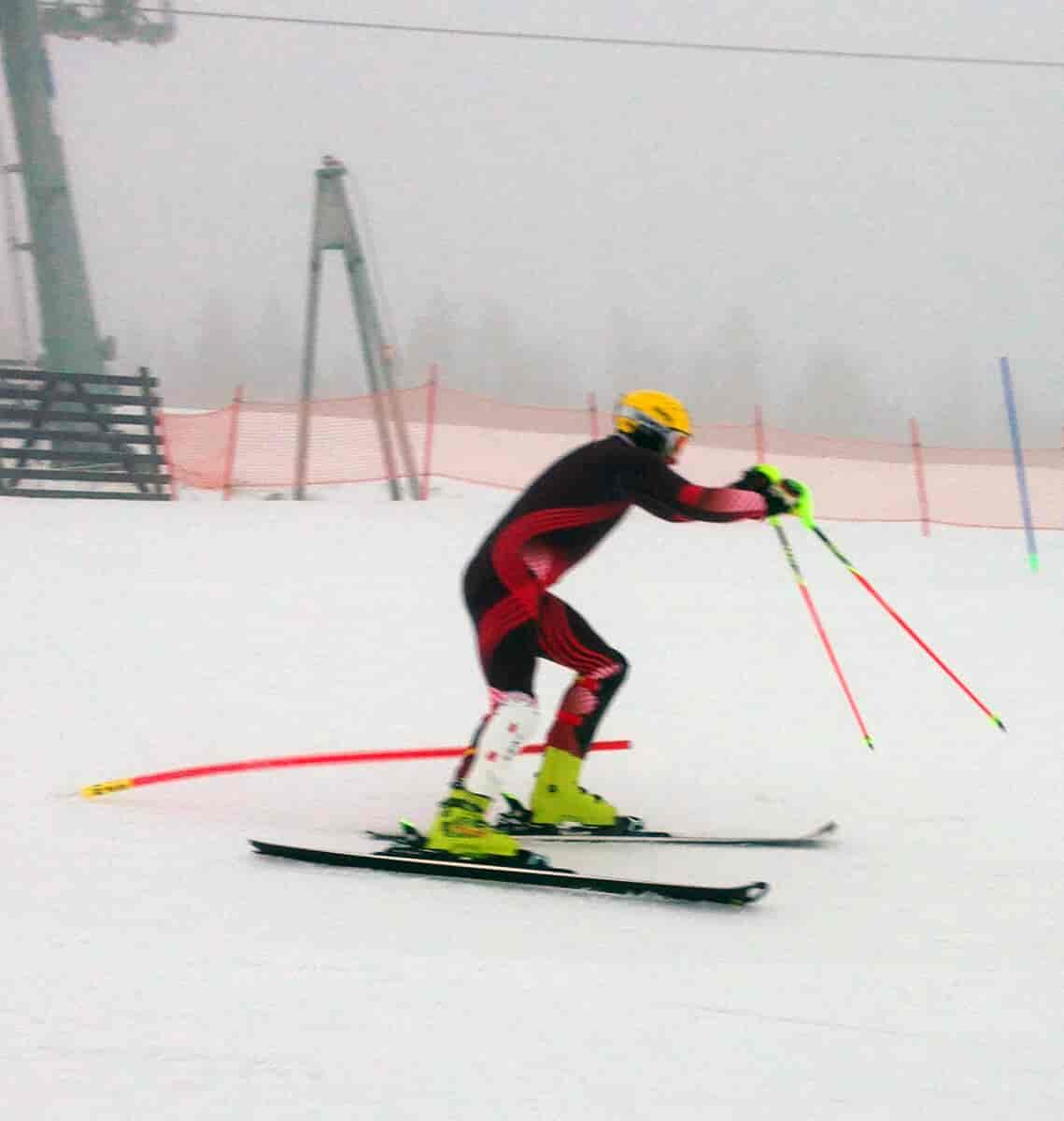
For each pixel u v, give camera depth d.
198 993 5.38
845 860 7.78
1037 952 6.34
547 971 5.80
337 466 41.38
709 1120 4.54
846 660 14.20
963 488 43.75
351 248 39.88
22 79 46.50
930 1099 4.77
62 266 46.75
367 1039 5.03
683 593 18.47
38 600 15.64
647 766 9.95
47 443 40.72
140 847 7.44
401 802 8.70
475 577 7.61
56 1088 4.52
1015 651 14.93
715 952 6.16
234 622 14.95
